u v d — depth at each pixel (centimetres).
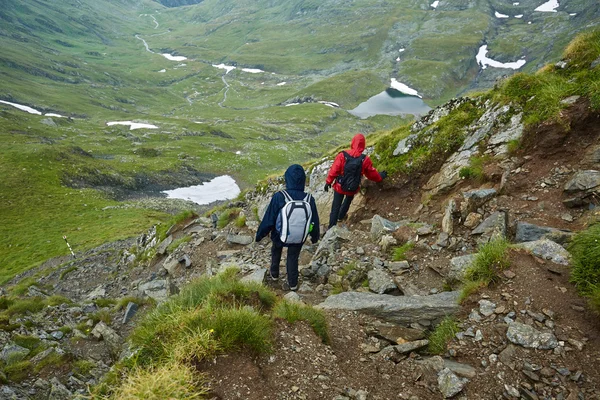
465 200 922
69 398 774
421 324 647
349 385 489
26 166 9688
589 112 883
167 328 520
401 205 1180
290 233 802
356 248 1013
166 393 393
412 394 489
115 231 6631
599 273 562
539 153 930
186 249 1617
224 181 11725
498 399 459
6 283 4766
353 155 1107
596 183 771
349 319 683
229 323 500
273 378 466
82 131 15125
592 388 445
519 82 1095
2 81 19538
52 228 7038
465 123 1185
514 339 525
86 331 1130
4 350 958
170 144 14225
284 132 18700
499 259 665
